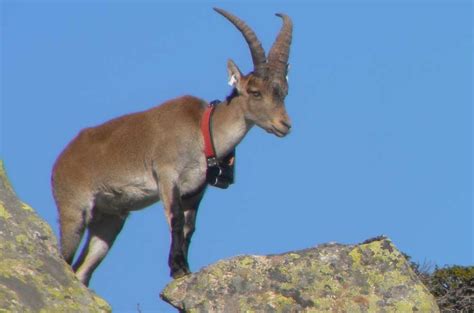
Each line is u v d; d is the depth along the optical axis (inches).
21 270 877.8
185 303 1080.8
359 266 1117.1
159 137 1434.5
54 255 927.7
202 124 1437.0
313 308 1074.7
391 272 1114.1
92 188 1471.5
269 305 1071.0
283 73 1481.3
